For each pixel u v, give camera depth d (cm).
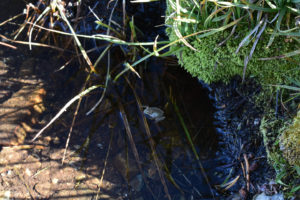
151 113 195
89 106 202
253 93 179
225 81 186
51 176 180
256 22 153
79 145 190
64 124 196
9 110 194
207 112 197
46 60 216
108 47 206
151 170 183
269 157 163
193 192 175
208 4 162
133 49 210
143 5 228
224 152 185
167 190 177
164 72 210
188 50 174
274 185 158
